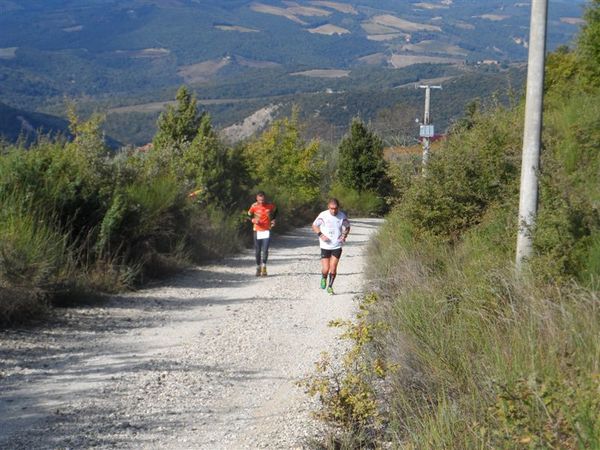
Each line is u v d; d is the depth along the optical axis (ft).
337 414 20.99
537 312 22.21
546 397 15.20
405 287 35.27
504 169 50.98
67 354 31.14
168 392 25.99
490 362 20.48
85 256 48.37
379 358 23.48
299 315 42.27
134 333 36.14
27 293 36.60
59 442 20.54
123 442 20.75
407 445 17.84
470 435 17.03
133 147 71.10
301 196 140.05
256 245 61.11
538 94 31.99
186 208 66.74
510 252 35.73
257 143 140.36
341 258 76.38
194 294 49.67
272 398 25.55
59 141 53.93
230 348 33.40
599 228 30.94
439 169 51.72
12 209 42.73
